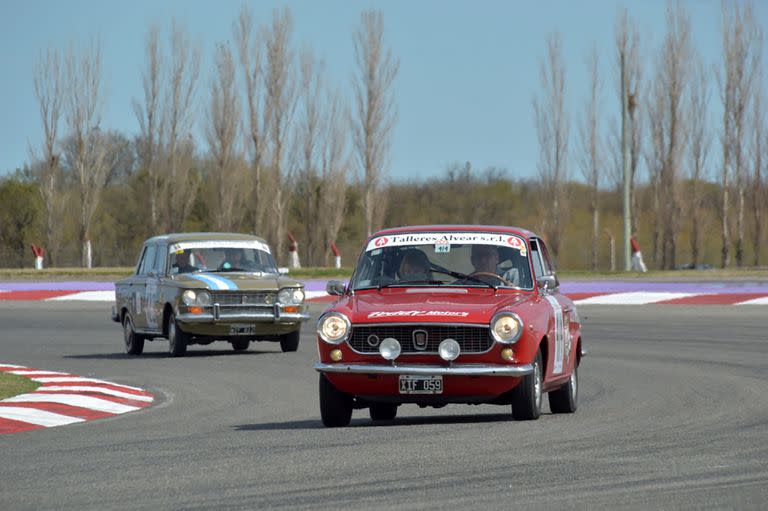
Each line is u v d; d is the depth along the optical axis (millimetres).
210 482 32938
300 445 39938
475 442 39719
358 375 43875
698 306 113812
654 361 72500
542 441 39844
